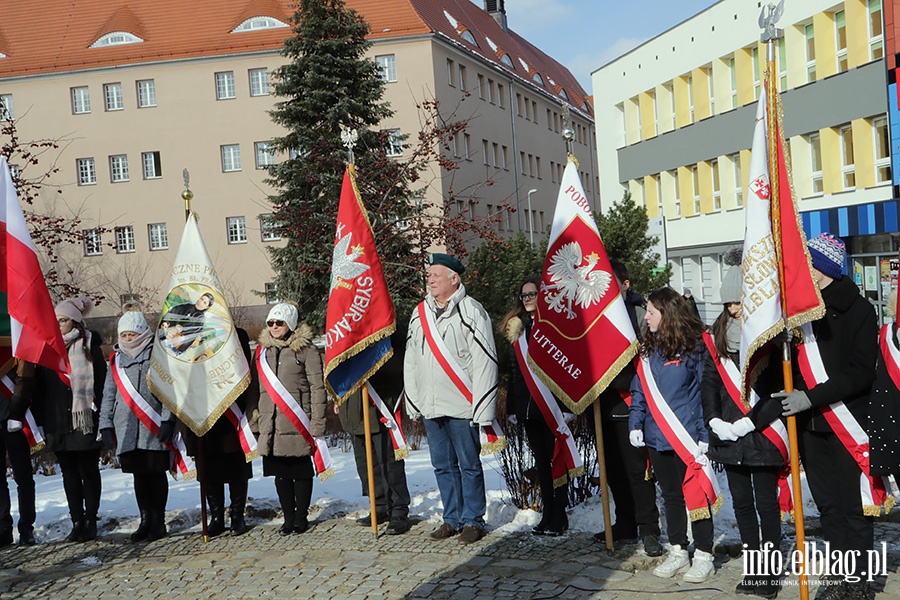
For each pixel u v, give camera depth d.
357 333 7.66
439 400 7.38
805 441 5.56
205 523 7.88
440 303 7.53
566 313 6.97
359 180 19.48
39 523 8.59
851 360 5.28
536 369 7.05
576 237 7.03
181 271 7.95
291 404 7.77
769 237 5.38
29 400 7.74
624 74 34.38
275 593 6.36
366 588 6.33
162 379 7.79
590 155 76.94
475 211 53.06
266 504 8.76
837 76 24.17
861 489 5.41
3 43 52.56
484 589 6.16
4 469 8.12
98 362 8.16
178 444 7.94
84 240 18.48
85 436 7.95
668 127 32.09
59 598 6.52
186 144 50.56
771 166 5.30
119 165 51.25
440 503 8.55
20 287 7.20
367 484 8.25
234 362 7.82
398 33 48.91
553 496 7.34
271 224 26.14
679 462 6.32
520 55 66.50
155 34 51.69
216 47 50.25
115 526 8.50
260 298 50.06
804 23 25.58
